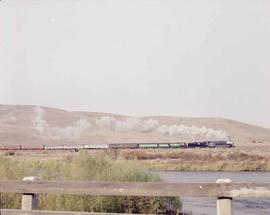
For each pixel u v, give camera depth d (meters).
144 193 5.12
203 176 21.95
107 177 13.15
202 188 4.91
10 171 12.23
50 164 12.86
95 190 5.33
